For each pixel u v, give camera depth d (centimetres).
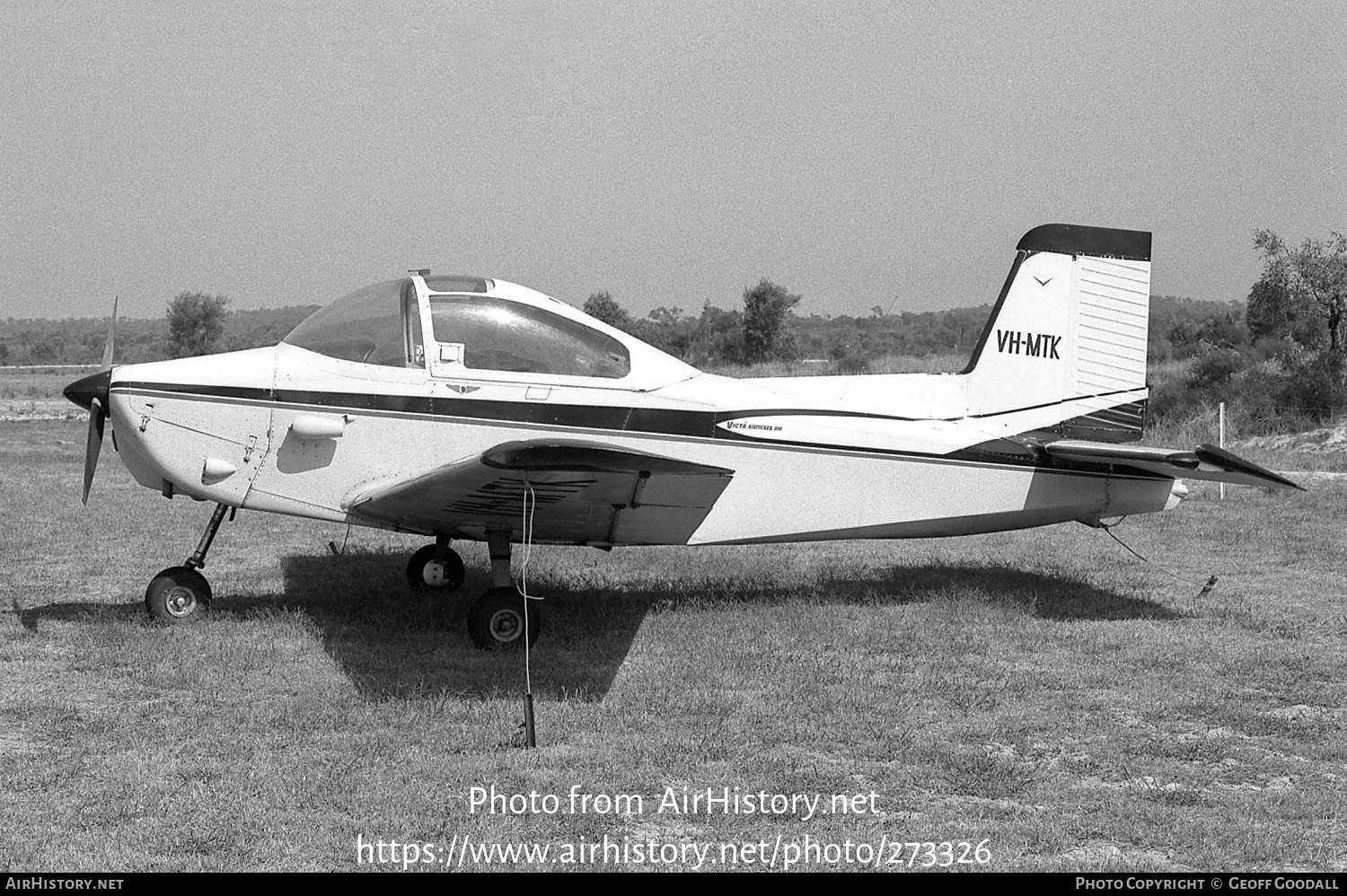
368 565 893
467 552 961
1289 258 2641
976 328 6688
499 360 703
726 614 741
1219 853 411
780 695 576
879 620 732
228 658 617
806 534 768
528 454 521
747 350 4781
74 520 1085
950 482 782
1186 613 770
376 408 685
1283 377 2333
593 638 677
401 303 701
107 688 570
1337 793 467
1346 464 1702
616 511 653
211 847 396
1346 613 776
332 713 532
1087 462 801
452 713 538
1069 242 812
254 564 894
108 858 386
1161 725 550
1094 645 683
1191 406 2278
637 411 721
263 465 680
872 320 9106
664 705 556
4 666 604
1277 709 577
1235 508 1265
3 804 427
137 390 664
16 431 2178
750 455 745
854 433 762
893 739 519
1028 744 520
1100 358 817
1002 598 801
